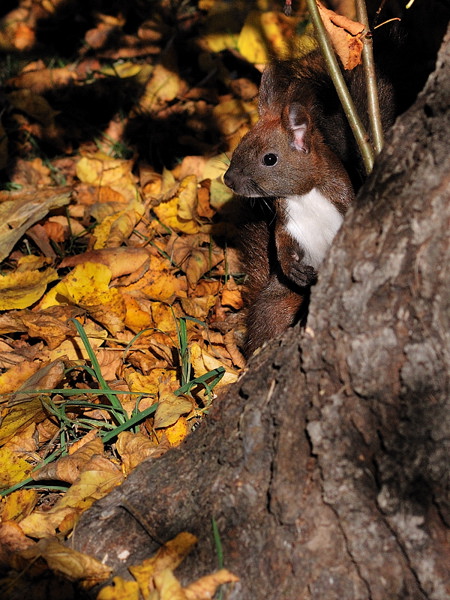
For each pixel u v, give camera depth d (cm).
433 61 633
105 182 755
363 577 328
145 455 439
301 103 571
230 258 662
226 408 381
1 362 551
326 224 553
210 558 352
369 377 333
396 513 326
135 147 819
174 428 468
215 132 821
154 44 928
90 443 457
